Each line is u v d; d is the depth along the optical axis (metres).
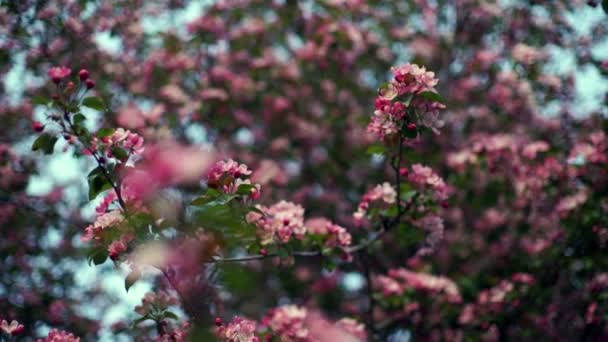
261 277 8.13
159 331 4.05
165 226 2.54
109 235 3.51
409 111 3.88
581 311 6.68
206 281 2.56
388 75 8.80
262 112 8.67
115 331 6.16
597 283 6.25
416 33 8.88
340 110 8.82
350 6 8.30
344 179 8.77
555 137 8.07
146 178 1.83
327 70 8.47
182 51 7.88
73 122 3.88
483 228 7.96
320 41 7.99
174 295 4.11
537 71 7.71
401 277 6.80
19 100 6.49
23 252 6.43
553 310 6.78
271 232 4.28
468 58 8.98
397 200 4.54
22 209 6.40
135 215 3.29
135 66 7.48
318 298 8.45
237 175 3.60
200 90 7.83
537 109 8.05
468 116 8.46
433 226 4.77
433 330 7.18
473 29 9.11
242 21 8.49
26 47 6.24
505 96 7.97
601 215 6.12
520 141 7.60
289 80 8.55
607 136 6.26
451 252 7.99
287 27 8.78
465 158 6.95
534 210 7.13
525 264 7.13
